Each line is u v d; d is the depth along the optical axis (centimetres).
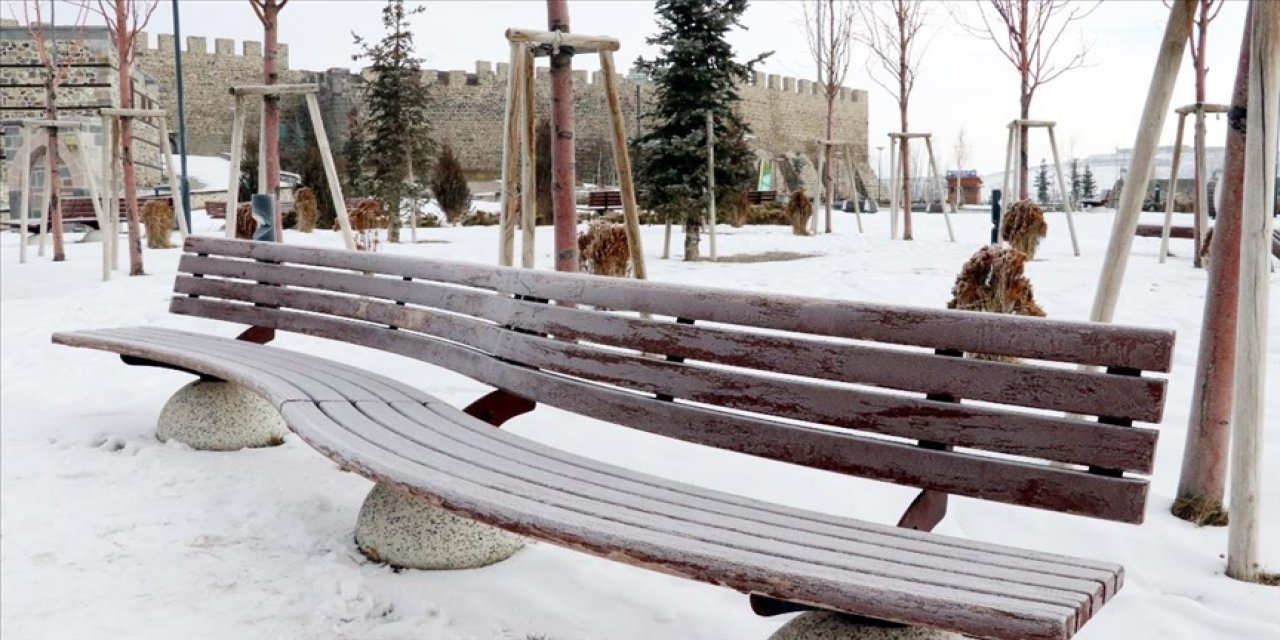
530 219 585
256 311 560
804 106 6300
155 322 895
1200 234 1212
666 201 1460
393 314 477
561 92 588
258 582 355
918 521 280
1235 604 320
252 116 5466
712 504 281
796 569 217
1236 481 337
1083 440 256
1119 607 320
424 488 287
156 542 393
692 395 325
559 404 366
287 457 505
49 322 909
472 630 317
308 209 2295
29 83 3509
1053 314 845
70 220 2225
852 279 1123
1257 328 330
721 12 1509
